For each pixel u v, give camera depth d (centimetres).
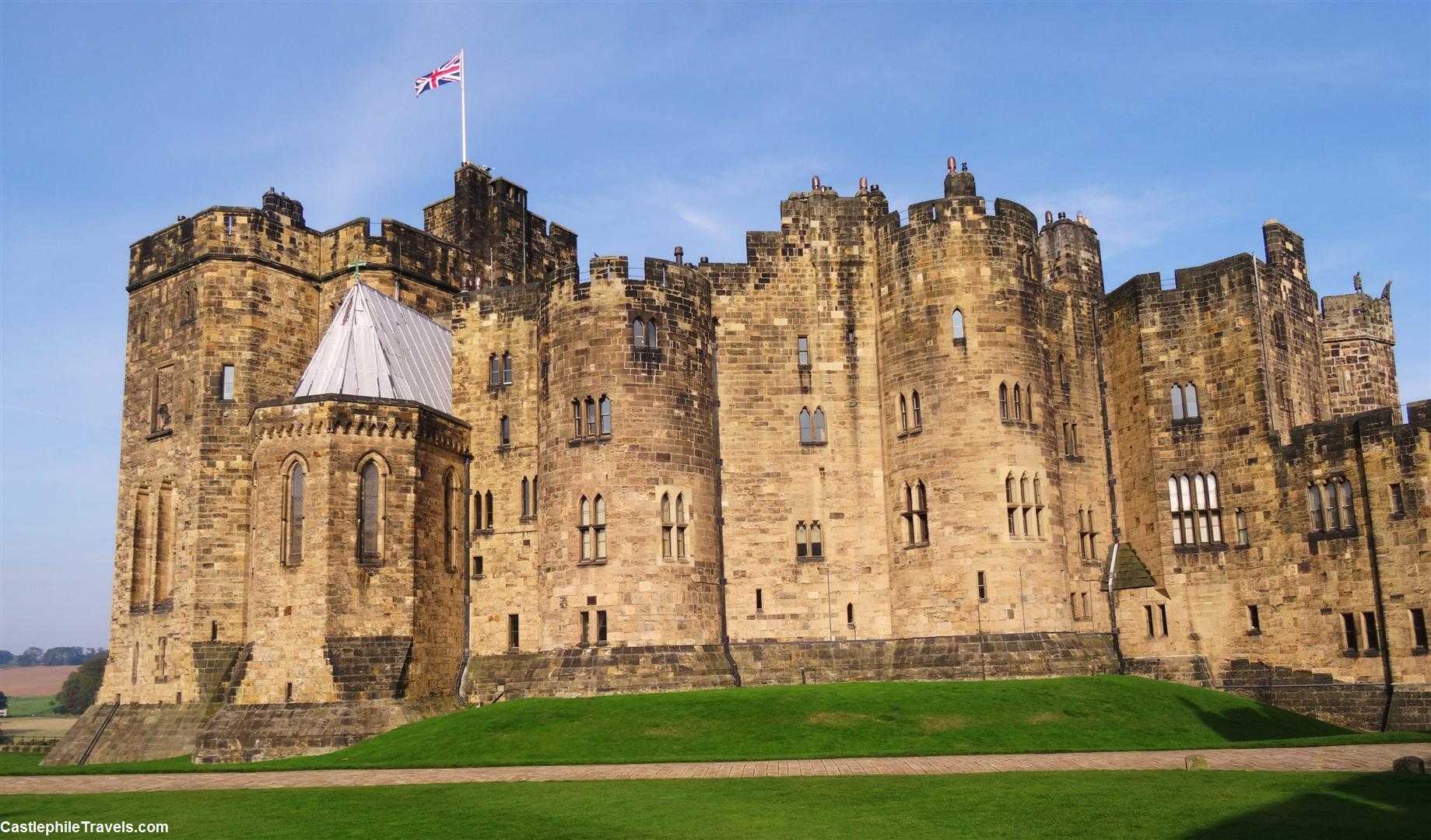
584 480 5822
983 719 4722
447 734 4947
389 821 3108
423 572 5862
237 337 6550
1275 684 5694
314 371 6112
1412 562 5219
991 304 5938
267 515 5634
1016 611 5666
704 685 5638
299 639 5466
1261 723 5056
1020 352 5947
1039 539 5794
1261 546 5841
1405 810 2791
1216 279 6159
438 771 4222
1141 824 2742
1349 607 5453
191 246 6738
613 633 5628
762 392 6353
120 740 6247
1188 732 4728
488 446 6481
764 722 4709
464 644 6253
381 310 6469
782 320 6438
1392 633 5259
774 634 6125
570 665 5628
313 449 5634
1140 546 6331
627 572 5675
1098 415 6644
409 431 5850
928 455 5916
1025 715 4794
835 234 6544
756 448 6297
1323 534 5588
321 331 6938
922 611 5862
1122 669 6156
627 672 5534
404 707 5531
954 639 5716
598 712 4972
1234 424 6009
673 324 6012
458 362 6644
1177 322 6262
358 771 4375
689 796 3300
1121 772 3534
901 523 6034
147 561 6738
